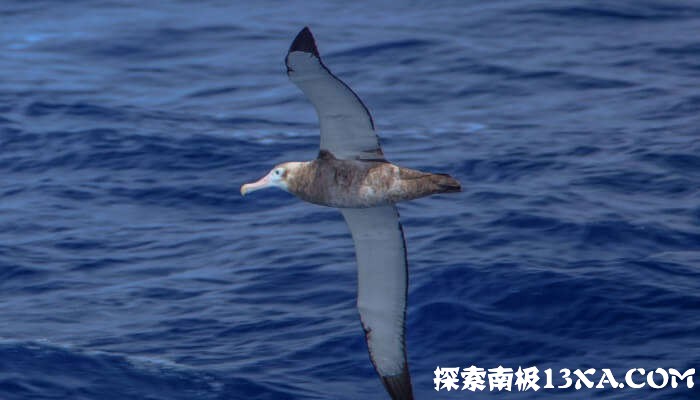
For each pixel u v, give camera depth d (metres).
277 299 31.03
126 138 46.59
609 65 55.78
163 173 42.88
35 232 37.16
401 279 22.11
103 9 72.06
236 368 26.88
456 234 34.62
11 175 43.44
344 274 32.22
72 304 31.27
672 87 51.50
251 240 35.75
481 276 30.86
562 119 47.78
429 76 55.16
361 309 22.31
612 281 30.33
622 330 28.00
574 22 63.91
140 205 40.00
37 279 33.22
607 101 50.12
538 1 67.75
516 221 35.41
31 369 26.69
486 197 38.12
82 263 34.44
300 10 71.06
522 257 32.34
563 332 28.11
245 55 61.41
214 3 73.31
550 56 57.47
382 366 22.23
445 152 43.81
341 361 27.09
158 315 30.34
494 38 61.56
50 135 47.25
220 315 30.16
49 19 69.62
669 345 27.06
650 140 43.66
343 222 36.84
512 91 52.44
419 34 62.47
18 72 58.47
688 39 59.44
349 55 59.41
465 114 49.47
